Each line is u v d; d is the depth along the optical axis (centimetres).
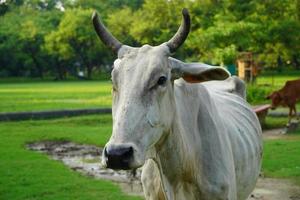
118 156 363
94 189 934
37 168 1112
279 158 1165
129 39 5953
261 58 3033
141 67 397
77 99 3083
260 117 1680
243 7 2277
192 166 456
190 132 462
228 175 481
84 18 6594
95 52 6788
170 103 418
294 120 1795
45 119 2080
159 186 468
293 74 5281
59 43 6662
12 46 7012
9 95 3544
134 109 381
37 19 7250
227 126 538
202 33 2244
